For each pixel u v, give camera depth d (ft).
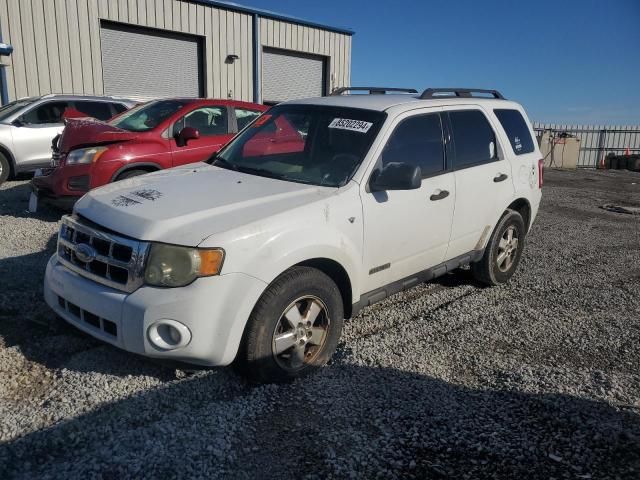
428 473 9.14
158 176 13.99
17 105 37.24
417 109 15.31
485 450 9.77
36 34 49.03
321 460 9.33
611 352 14.40
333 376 12.16
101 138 23.81
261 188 12.73
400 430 10.25
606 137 85.81
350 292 12.99
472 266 19.01
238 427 10.09
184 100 27.48
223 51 61.62
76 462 8.88
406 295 18.10
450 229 15.97
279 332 11.51
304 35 68.90
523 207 20.10
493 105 18.83
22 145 35.32
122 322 10.35
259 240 10.77
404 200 14.05
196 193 12.25
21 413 10.15
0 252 19.92
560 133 81.15
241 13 62.23
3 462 8.82
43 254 19.89
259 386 11.44
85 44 51.90
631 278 21.39
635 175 72.84
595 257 24.56
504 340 14.79
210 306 10.24
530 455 9.68
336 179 13.29
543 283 20.10
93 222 11.42
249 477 8.82
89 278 11.18
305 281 11.59
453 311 16.65
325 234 11.89
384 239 13.61
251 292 10.64
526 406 11.25
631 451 9.85
